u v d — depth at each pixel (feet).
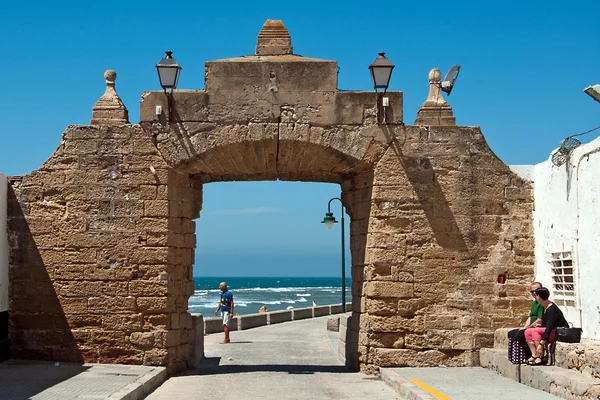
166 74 56.24
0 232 55.93
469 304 57.57
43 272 57.31
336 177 64.08
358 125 57.98
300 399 46.29
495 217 58.44
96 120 58.29
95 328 56.90
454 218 57.98
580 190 50.67
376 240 57.67
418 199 57.88
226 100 57.88
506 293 57.98
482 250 58.08
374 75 56.59
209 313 255.50
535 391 44.24
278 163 60.39
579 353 43.24
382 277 57.57
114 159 57.72
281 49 60.34
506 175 58.80
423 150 58.18
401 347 57.31
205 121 57.77
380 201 57.93
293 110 57.88
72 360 56.80
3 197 56.90
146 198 57.41
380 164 58.08
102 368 54.24
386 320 57.36
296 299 410.11
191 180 61.36
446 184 58.08
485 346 57.36
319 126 57.88
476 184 58.34
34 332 57.11
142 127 57.72
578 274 51.13
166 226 57.26
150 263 57.06
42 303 57.21
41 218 57.57
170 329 57.52
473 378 50.52
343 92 58.13
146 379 49.01
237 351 80.02
